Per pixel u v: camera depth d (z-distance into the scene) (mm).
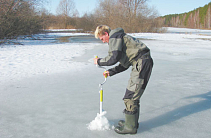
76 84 4988
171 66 7371
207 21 78562
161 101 3885
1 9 16016
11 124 2926
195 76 5887
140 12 36781
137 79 2482
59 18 56469
